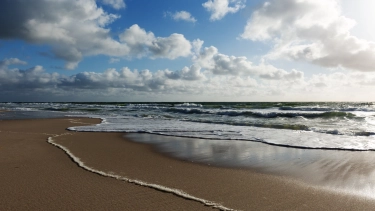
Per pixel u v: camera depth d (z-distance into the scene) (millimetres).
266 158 6973
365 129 12602
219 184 4785
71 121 18156
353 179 5129
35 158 6574
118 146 8672
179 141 9844
